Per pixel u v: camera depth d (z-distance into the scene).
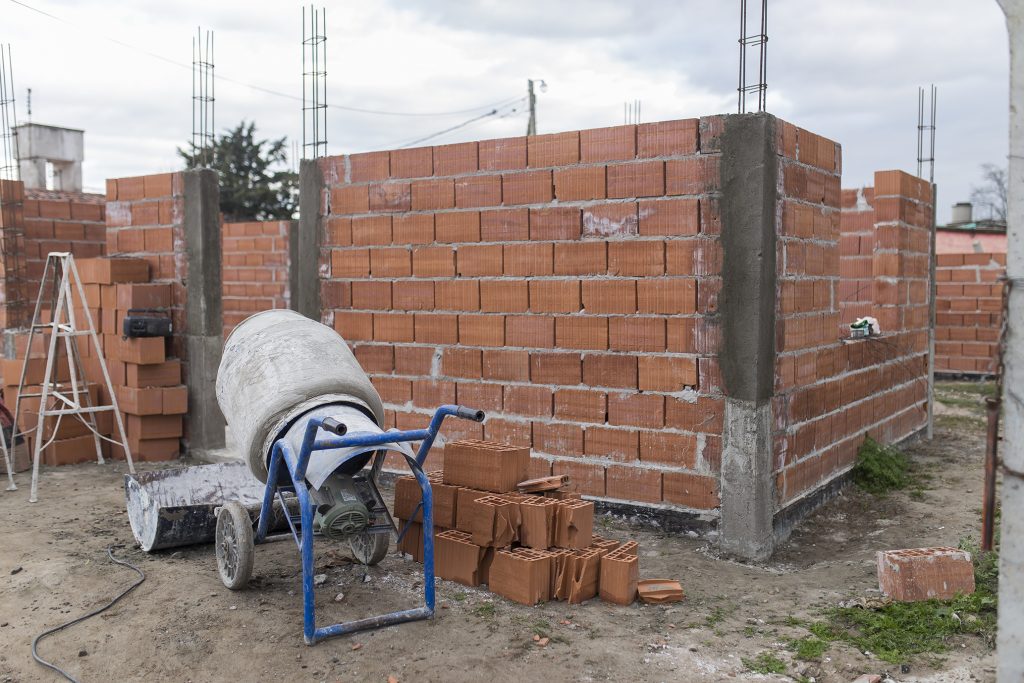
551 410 6.88
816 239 6.80
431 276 7.47
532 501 5.38
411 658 4.42
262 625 4.84
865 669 4.23
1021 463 3.20
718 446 6.12
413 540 5.88
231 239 17.88
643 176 6.32
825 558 6.10
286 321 5.92
